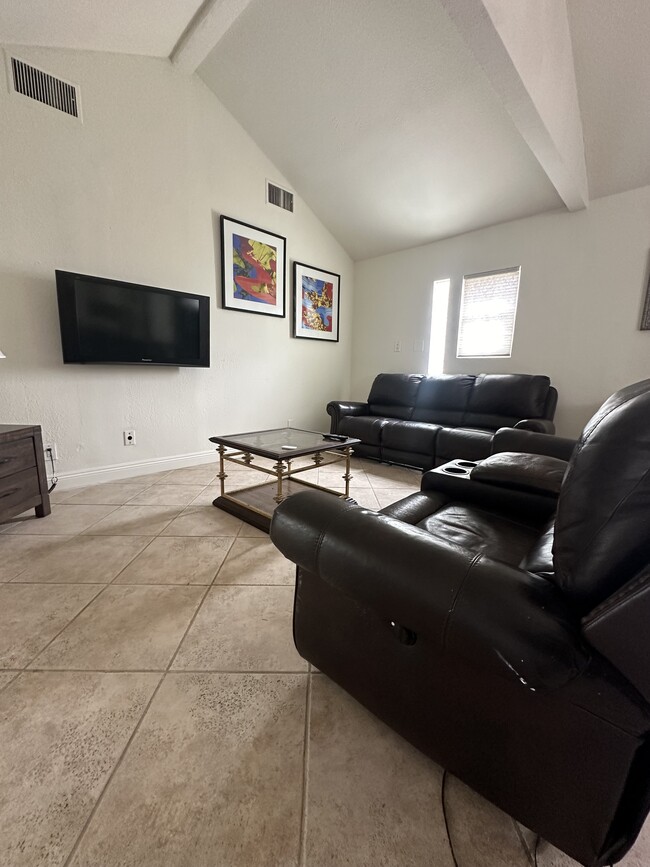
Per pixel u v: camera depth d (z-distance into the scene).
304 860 0.67
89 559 1.67
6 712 0.93
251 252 3.39
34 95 2.17
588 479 0.58
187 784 0.78
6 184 2.14
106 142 2.47
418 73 2.33
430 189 3.17
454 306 3.72
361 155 3.06
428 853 0.69
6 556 1.68
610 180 2.64
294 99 2.78
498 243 3.36
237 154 3.18
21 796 0.75
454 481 1.61
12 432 1.87
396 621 0.71
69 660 1.10
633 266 2.70
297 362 4.03
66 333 2.36
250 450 2.07
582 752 0.59
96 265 2.51
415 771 0.83
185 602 1.38
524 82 1.59
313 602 0.99
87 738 0.87
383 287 4.29
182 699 0.98
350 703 0.99
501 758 0.68
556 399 2.97
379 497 2.60
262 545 1.83
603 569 0.55
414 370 4.15
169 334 2.85
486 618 0.56
